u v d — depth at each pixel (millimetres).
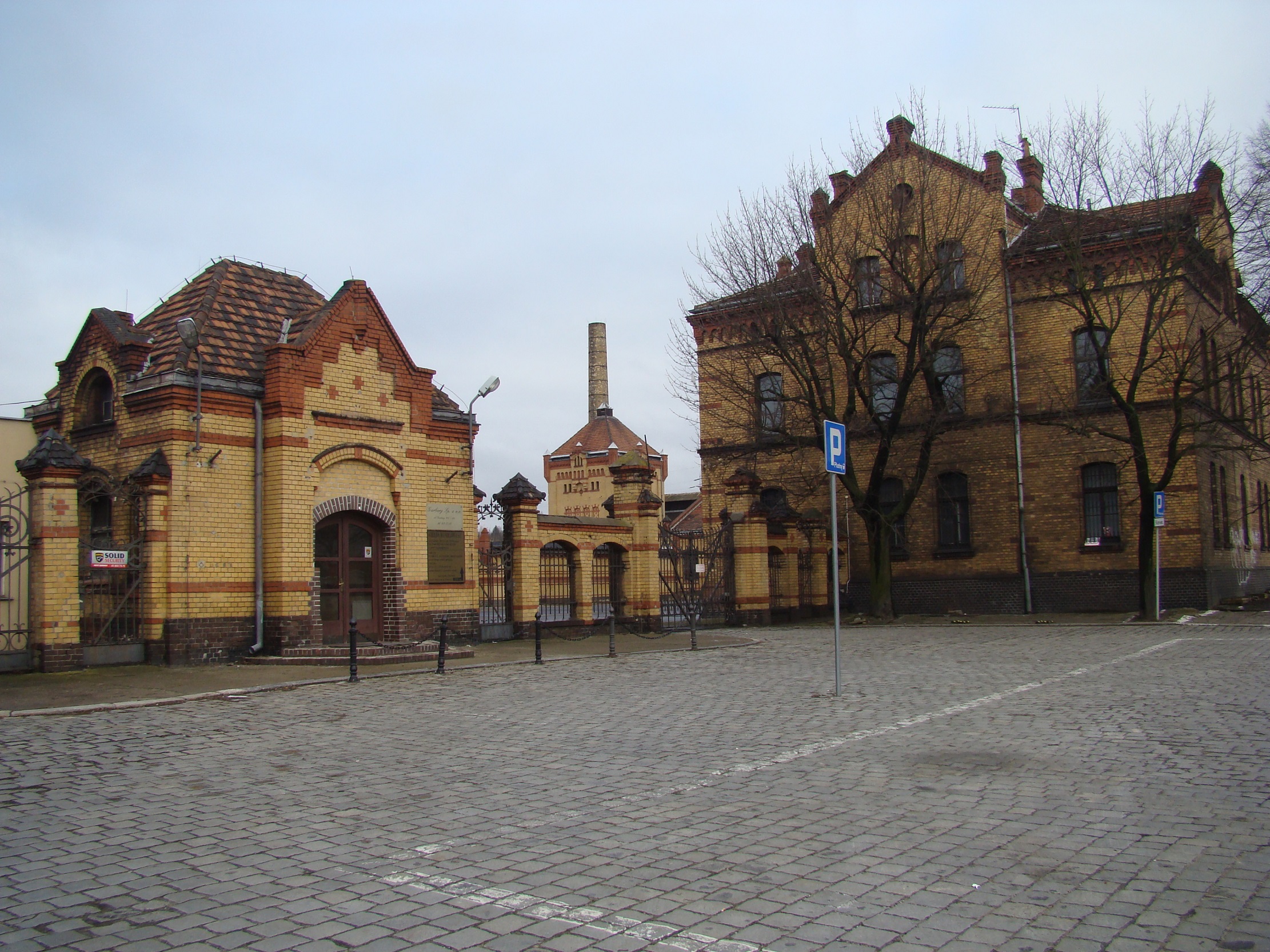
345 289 20219
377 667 17469
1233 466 32656
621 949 4711
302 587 18875
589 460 77000
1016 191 34938
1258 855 5980
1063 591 30828
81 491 18359
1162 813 6945
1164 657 17312
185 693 13914
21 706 12781
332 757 9594
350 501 20125
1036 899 5281
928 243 28938
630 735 10609
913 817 6957
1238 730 9969
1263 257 25891
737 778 8375
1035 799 7391
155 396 18266
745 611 30047
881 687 14242
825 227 30031
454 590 22547
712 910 5203
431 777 8633
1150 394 29531
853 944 4715
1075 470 30859
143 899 5531
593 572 26312
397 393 21047
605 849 6359
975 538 32531
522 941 4832
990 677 15125
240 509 18812
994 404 31750
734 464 36188
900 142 30297
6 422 21109
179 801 7863
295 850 6449
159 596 17828
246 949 4793
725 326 36656
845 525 34844
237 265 21594
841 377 33406
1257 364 34375
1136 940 4719
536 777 8578
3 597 17328
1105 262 30047
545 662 18750
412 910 5289
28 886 5777
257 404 19094
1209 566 29031
